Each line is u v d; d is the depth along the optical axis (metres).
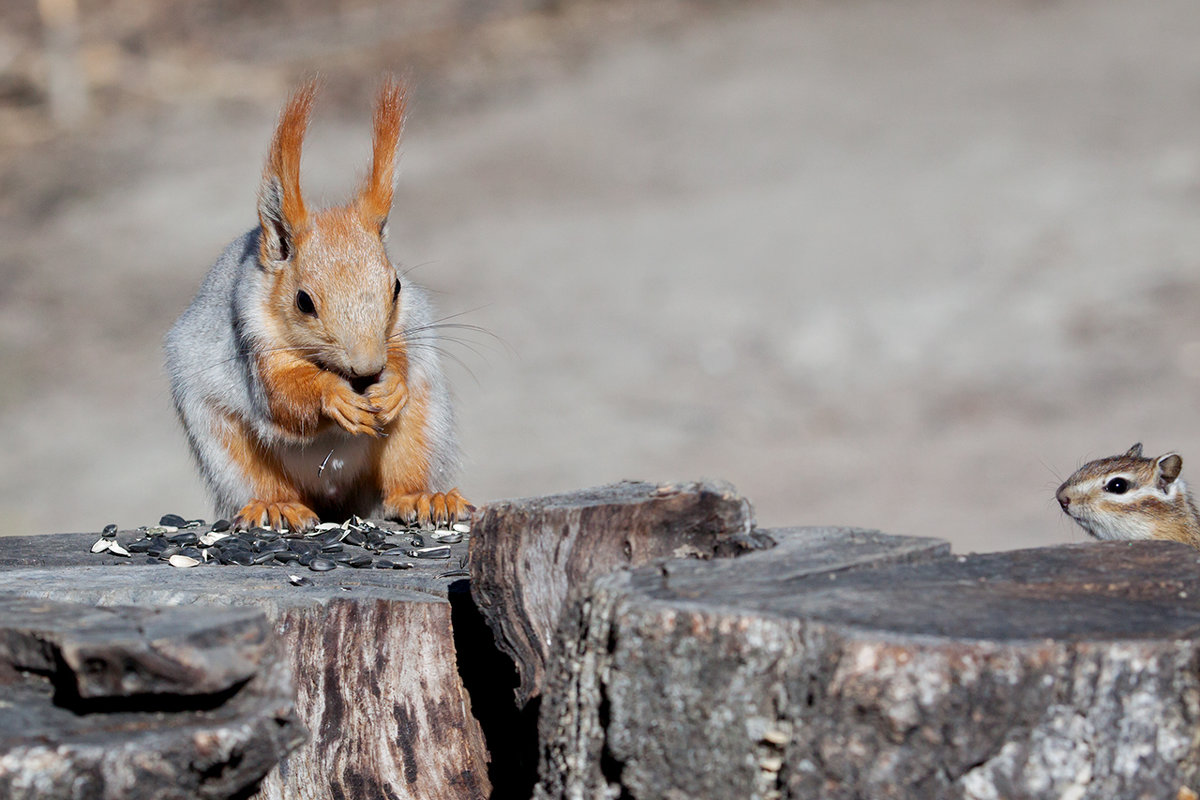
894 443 17.50
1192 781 3.82
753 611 3.90
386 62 36.03
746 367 20.80
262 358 6.69
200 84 35.19
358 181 8.21
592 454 17.75
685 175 29.20
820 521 14.73
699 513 4.63
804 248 25.08
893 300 22.50
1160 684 3.76
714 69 35.09
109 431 19.81
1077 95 30.64
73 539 6.68
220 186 29.70
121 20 38.53
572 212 27.80
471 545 4.86
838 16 38.31
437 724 5.24
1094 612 3.99
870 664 3.69
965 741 3.68
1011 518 14.41
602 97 33.91
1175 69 31.42
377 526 6.84
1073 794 3.73
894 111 31.27
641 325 22.66
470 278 25.06
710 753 3.92
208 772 3.62
